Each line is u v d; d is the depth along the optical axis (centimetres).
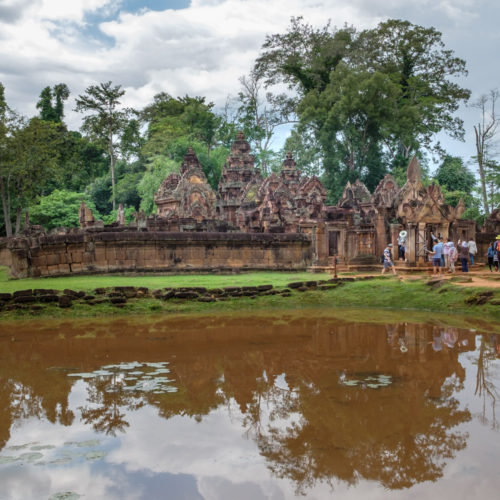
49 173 5131
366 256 2534
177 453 616
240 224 3816
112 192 7275
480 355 1079
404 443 634
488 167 4606
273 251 2514
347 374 941
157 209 5519
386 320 1523
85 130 7119
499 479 543
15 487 529
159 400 804
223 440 653
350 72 5850
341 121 5650
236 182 5672
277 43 6831
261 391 846
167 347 1171
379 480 544
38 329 1390
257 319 1553
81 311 1603
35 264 2098
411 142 6122
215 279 2077
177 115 8625
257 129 7444
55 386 877
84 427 697
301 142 6675
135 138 8244
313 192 4328
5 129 4503
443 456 600
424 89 6378
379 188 4375
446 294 1752
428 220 2350
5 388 867
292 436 659
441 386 861
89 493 517
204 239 2375
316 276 2230
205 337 1284
